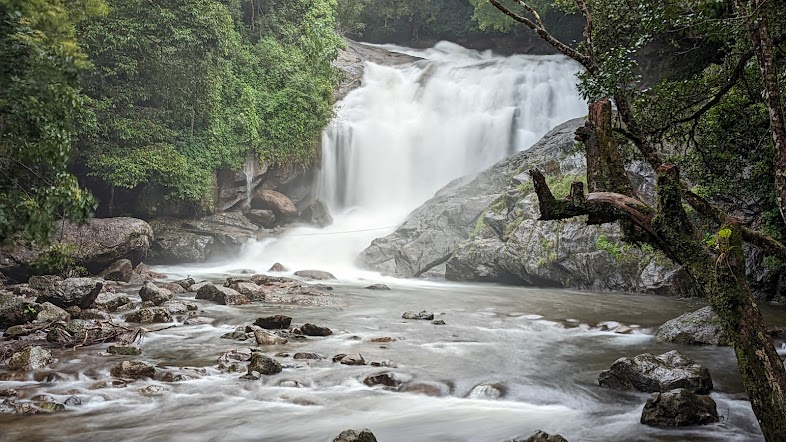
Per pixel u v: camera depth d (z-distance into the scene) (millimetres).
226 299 17406
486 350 12508
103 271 21266
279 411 8703
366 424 8227
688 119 10602
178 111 27281
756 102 11078
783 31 8547
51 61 9633
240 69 31359
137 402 8984
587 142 6148
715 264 5016
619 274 22109
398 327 14711
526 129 35938
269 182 32281
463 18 49156
